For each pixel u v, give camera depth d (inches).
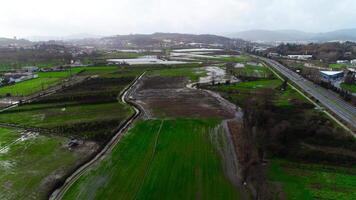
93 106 3344.0
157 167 1887.3
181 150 2133.4
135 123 2736.2
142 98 3710.6
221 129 2549.2
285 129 2255.2
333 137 2219.5
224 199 1537.9
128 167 1898.4
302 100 3363.7
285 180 1727.4
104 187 1672.0
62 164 1959.9
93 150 2170.3
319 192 1604.3
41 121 2854.3
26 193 1627.7
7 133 2559.1
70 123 2753.4
